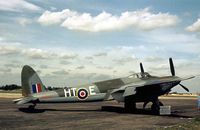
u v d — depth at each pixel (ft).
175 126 41.47
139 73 69.62
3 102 98.07
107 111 67.21
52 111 65.46
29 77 66.18
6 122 45.47
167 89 66.08
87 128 40.24
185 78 62.18
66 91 64.75
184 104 103.45
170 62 71.15
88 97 65.41
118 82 67.67
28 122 45.80
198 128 39.58
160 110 60.54
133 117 55.01
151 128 40.78
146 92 66.13
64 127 40.93
